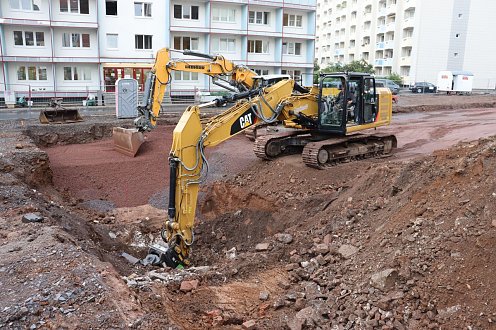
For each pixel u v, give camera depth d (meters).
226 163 14.97
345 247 7.91
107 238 10.50
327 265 7.68
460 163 8.03
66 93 32.22
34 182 11.93
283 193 12.19
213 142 9.25
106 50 33.47
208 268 8.16
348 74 12.91
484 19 51.69
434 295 5.79
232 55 37.72
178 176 8.48
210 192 13.23
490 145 8.16
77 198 12.64
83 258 6.62
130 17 33.59
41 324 5.03
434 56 51.59
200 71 10.81
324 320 5.96
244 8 36.78
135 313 5.40
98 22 32.62
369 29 62.69
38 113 23.30
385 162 12.67
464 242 6.23
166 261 8.59
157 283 6.99
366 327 5.64
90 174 13.76
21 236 7.44
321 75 12.95
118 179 13.73
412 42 52.03
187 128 8.55
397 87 38.22
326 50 79.81
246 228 11.30
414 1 51.34
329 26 77.94
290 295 6.73
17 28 31.17
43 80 32.44
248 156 15.51
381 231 7.82
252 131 17.11
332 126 13.09
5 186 10.23
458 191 7.40
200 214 12.70
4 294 5.58
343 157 13.45
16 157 12.23
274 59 39.28
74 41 32.88
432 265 6.18
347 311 5.99
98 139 18.44
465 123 21.16
